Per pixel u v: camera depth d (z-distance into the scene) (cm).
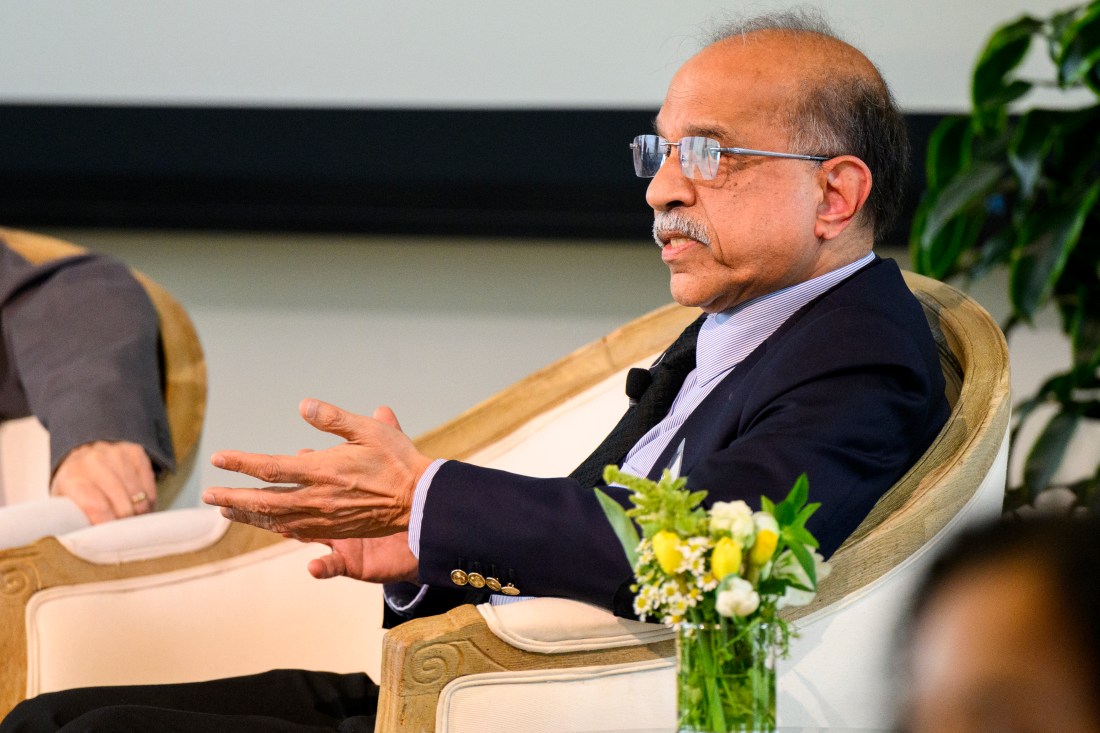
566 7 1204
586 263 1266
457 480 464
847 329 491
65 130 1261
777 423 465
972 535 179
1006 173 935
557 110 1216
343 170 1245
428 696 430
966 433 487
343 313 1290
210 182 1258
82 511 679
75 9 1253
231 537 617
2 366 807
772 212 522
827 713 452
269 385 1290
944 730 172
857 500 455
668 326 668
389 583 560
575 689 444
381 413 496
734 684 357
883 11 1151
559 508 453
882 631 456
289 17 1238
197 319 1301
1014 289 841
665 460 522
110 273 834
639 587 413
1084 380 896
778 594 360
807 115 522
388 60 1234
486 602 548
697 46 580
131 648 589
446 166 1234
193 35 1248
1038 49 1138
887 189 545
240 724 491
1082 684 167
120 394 748
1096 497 193
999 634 170
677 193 529
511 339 1276
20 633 573
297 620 616
